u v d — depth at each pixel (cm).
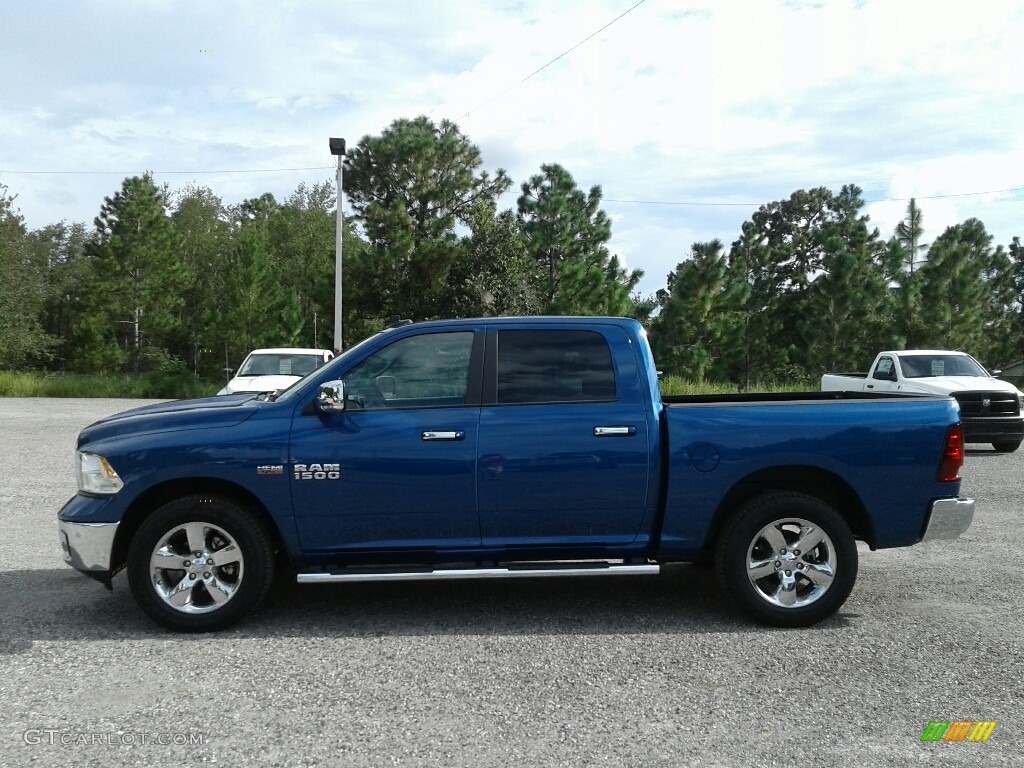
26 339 3925
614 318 560
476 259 3120
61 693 428
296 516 525
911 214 3288
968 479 1167
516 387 543
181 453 520
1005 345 3394
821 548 540
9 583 632
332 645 501
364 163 3073
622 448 532
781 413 542
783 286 4216
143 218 4328
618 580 651
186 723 392
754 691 431
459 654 486
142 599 518
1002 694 428
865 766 353
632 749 367
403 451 524
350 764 354
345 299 3173
